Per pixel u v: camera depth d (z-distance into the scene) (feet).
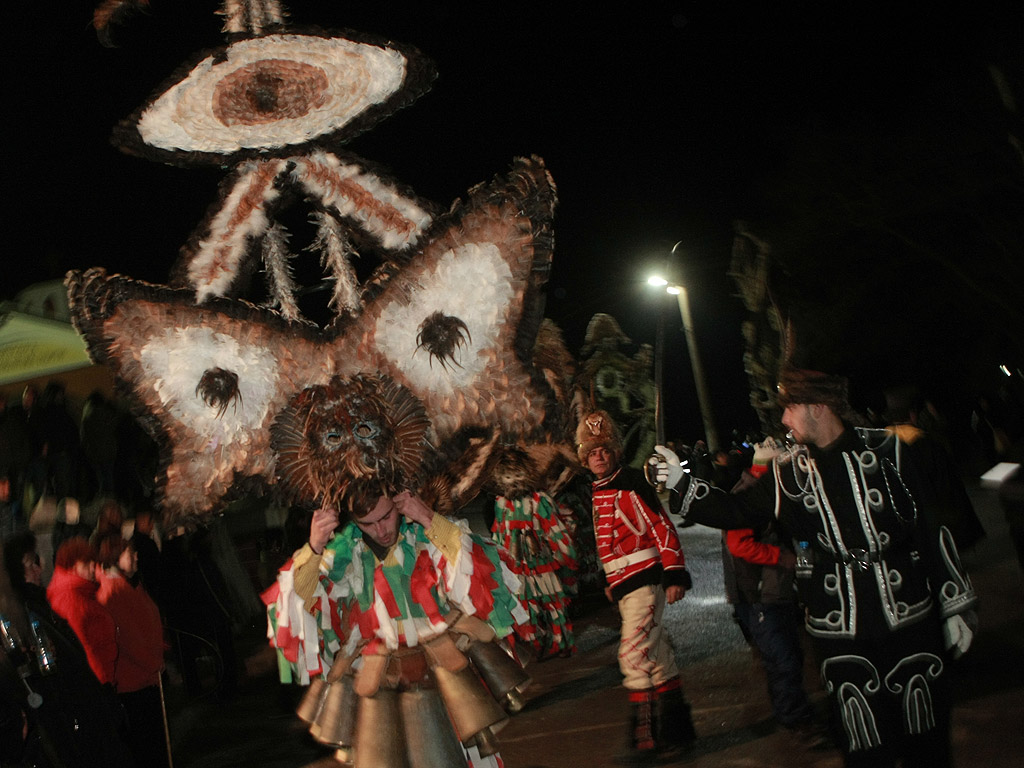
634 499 20.08
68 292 11.34
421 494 12.21
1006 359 86.07
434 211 12.00
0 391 41.55
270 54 11.91
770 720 21.42
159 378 11.43
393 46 11.87
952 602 12.66
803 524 13.05
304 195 12.22
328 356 11.59
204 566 31.27
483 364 11.52
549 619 30.27
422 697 11.74
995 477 21.27
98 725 12.94
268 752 23.91
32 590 13.16
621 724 22.44
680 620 33.55
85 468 34.94
